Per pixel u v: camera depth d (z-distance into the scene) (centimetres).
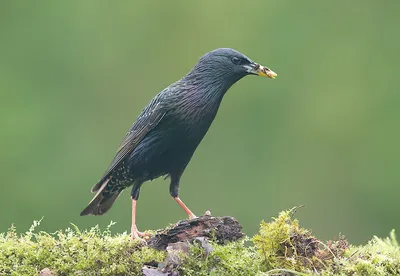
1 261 638
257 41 2084
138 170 827
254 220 1784
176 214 1628
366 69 2067
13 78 1970
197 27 2091
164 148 809
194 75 807
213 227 657
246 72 804
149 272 622
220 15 2091
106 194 866
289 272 619
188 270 623
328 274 607
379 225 1912
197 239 637
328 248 634
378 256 629
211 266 628
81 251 645
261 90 1983
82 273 636
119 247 650
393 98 2048
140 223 1603
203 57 810
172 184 836
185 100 795
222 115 1956
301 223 1858
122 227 1566
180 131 800
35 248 648
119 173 843
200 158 1861
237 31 2075
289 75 2045
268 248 629
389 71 2062
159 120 798
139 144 818
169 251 633
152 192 1625
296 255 624
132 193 836
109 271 635
